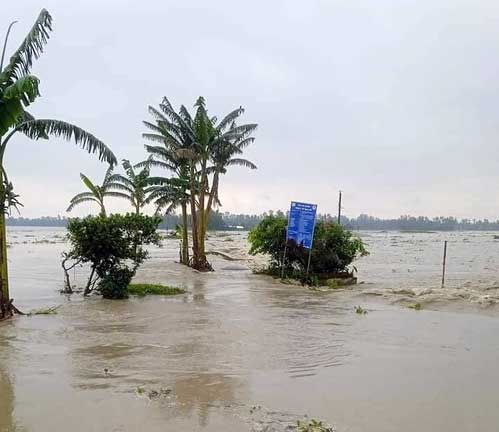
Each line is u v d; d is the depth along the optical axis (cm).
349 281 2000
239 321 1112
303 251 2009
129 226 1514
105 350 841
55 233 12556
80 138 1259
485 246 6544
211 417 550
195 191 2553
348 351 845
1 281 1157
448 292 1506
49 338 934
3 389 638
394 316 1192
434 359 798
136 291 1586
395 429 526
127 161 3697
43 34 1159
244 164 2594
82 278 2080
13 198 1178
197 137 2466
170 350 843
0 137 1172
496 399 617
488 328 1048
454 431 524
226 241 7069
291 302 1419
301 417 554
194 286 1809
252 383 670
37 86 1062
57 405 583
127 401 596
